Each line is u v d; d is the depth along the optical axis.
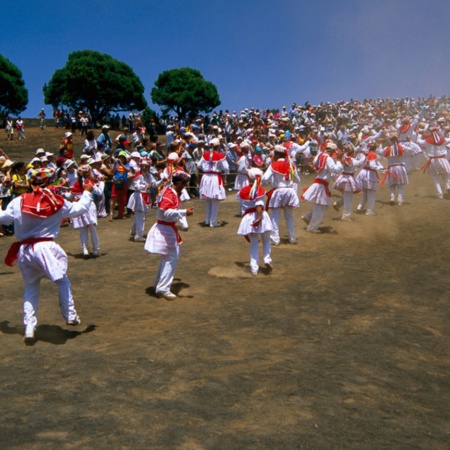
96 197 15.26
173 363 5.18
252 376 4.86
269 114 39.00
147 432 3.77
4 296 7.87
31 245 6.08
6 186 13.46
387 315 6.87
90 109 56.88
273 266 9.49
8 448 3.57
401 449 3.64
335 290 7.99
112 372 4.97
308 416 4.07
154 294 7.88
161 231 7.61
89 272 9.29
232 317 6.76
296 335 6.08
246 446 3.59
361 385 4.72
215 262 9.79
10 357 5.49
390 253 10.43
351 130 32.41
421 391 4.70
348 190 13.48
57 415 4.07
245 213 8.97
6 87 57.69
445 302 7.43
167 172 12.10
